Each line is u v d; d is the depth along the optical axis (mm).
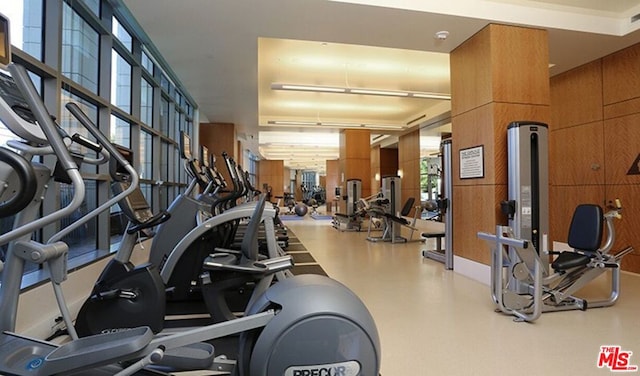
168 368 1606
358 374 1384
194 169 3686
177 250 2812
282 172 24453
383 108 10234
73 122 3416
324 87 7137
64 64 3230
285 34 4500
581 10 4434
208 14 4020
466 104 4590
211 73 6098
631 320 3016
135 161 4793
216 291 2588
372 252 6297
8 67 1230
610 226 3441
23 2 2717
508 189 3779
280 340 1350
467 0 4082
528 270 3035
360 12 3973
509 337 2658
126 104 4750
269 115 10969
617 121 5023
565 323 2945
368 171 11570
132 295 2330
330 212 18312
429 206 8156
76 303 3053
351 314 1406
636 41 4707
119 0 3754
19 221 1504
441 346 2502
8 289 1526
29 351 1482
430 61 6652
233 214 2850
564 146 5824
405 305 3396
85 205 3770
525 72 4242
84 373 1506
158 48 4973
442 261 5398
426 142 12281
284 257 2627
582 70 5520
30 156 1516
